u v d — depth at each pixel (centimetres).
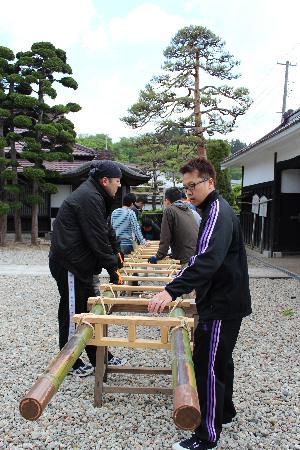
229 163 1540
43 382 174
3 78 1243
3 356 411
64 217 342
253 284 811
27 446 260
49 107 1304
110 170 342
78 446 262
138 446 262
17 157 1523
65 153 1357
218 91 1655
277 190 1213
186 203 466
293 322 545
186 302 308
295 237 1233
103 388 311
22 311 582
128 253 623
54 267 350
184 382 177
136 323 260
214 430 240
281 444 267
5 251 1273
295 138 962
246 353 430
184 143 1723
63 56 1366
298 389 345
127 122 1714
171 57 1652
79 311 350
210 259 221
